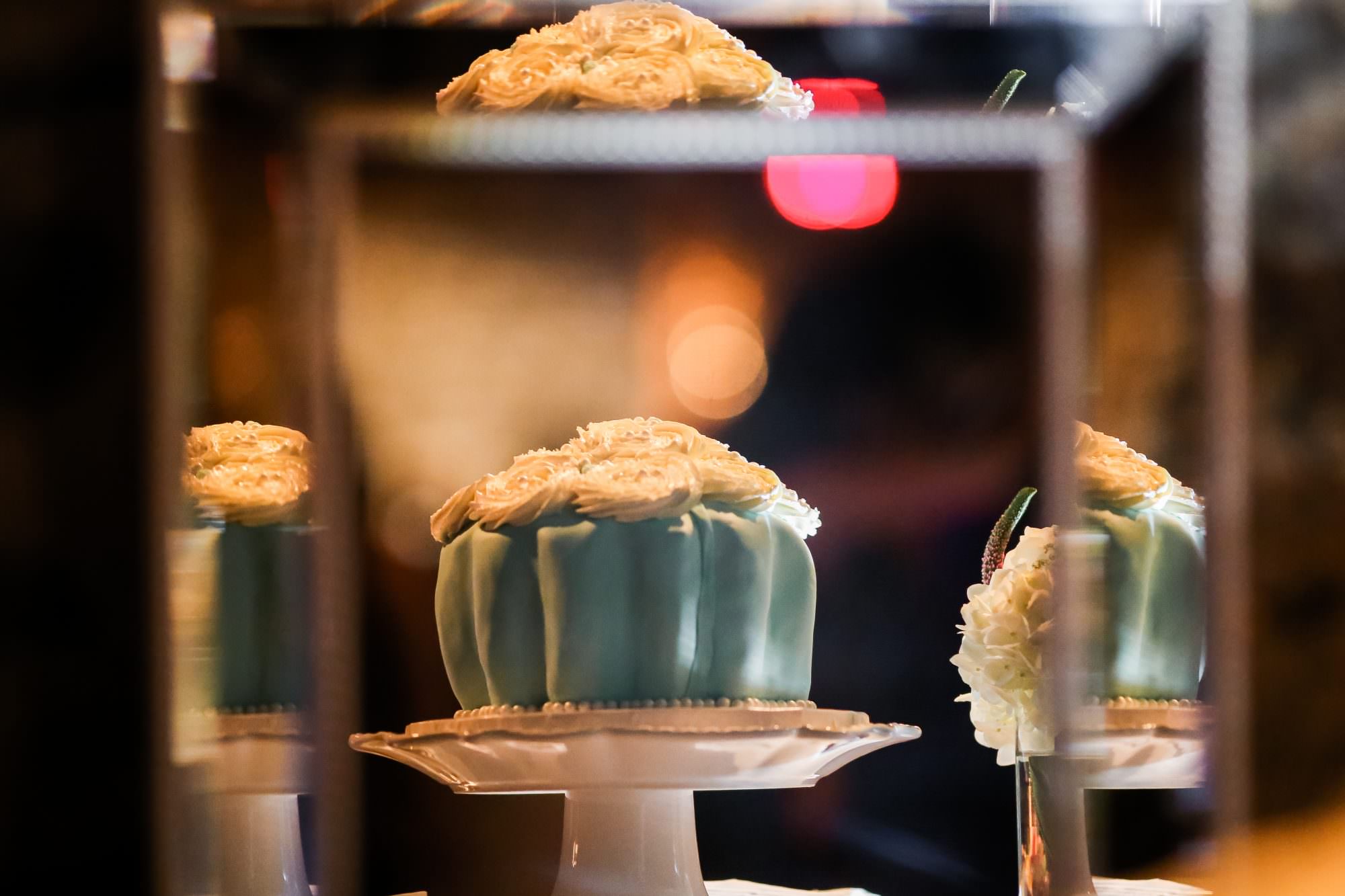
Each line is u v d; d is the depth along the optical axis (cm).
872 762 199
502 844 196
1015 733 182
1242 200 156
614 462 181
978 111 182
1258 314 156
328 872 185
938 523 203
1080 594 173
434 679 197
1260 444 156
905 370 204
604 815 179
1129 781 169
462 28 183
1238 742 155
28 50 147
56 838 147
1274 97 156
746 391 206
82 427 147
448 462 201
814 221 203
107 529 147
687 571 176
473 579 179
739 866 198
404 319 200
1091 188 175
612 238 204
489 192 200
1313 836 154
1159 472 168
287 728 178
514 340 206
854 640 202
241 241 179
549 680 177
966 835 198
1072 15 179
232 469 176
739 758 172
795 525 184
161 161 148
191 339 150
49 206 147
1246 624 155
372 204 194
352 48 181
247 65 178
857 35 185
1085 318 176
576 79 183
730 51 185
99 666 147
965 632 184
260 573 177
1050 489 179
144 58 148
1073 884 171
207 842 149
